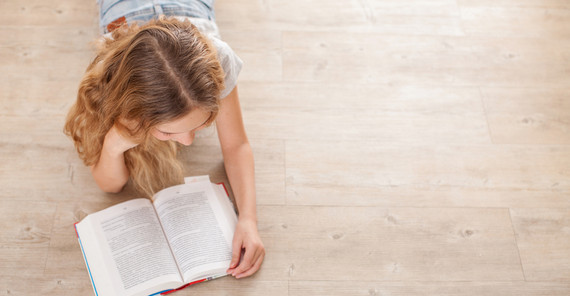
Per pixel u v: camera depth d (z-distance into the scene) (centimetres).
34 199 146
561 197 156
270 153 158
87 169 152
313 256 143
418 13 190
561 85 176
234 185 143
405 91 172
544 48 184
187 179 148
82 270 137
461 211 152
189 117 98
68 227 143
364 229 148
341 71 175
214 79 98
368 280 141
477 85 175
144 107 94
